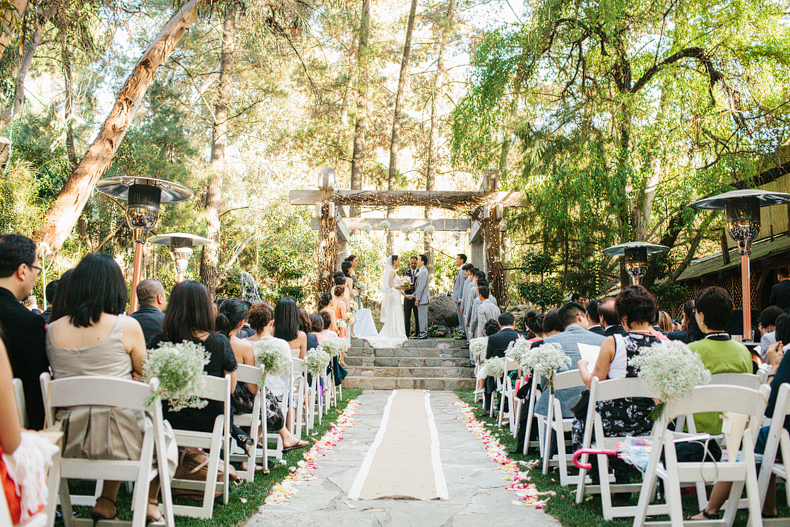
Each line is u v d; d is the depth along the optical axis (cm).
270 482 443
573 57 1384
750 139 1262
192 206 1691
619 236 1348
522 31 1369
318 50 2189
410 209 2736
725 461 322
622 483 382
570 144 1312
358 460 532
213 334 383
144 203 727
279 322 625
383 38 2320
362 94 2073
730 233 799
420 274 1461
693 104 1286
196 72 2022
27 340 291
